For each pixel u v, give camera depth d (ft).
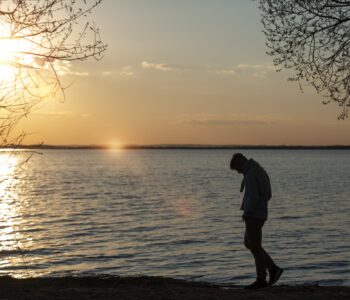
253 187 27.73
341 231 107.96
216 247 88.43
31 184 278.67
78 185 271.28
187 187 254.88
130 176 363.97
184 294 25.54
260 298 24.41
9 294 25.71
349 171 433.07
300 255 80.84
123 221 126.62
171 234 104.06
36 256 81.10
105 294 25.55
